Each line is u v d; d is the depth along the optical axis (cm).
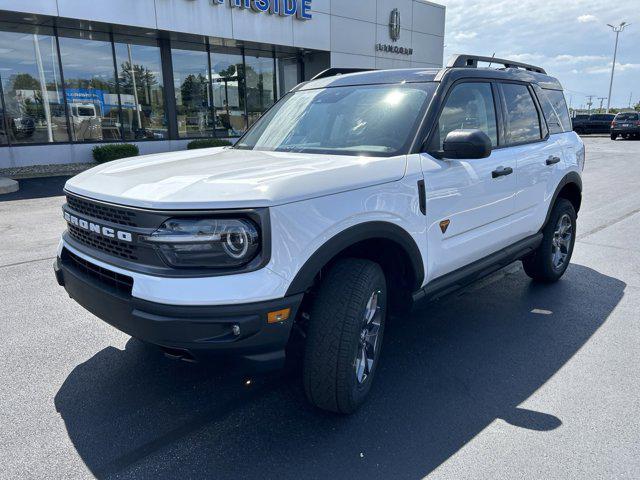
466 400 295
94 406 289
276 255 223
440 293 335
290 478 231
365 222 259
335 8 1970
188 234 218
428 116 316
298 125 363
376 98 346
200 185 233
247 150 359
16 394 301
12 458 245
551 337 381
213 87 1820
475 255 361
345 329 253
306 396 273
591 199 1016
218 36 1634
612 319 414
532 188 419
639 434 261
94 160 1539
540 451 248
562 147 473
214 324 217
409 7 2292
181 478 232
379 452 249
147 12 1471
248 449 252
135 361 343
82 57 1500
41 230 735
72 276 272
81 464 241
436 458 245
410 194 287
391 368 334
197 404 292
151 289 222
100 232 251
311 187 238
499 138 389
